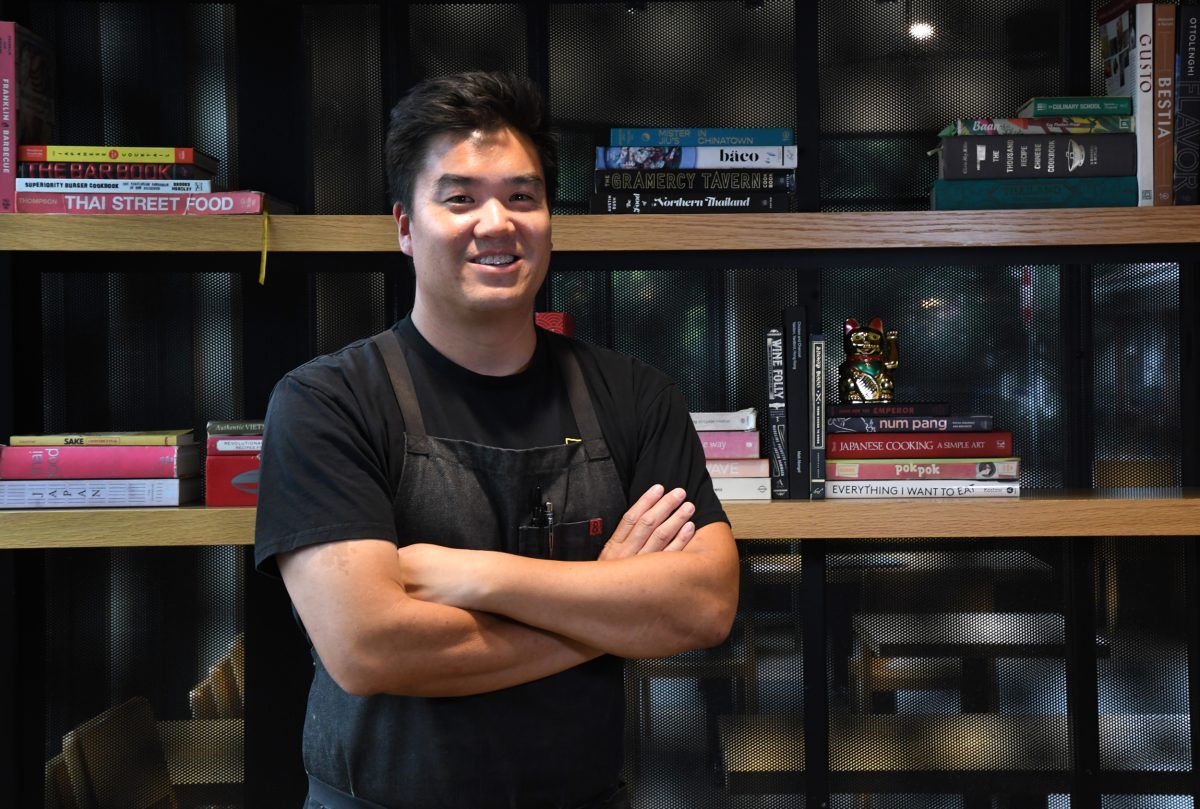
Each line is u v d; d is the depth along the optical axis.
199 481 1.93
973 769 2.12
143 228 1.80
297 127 2.10
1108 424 2.10
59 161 1.84
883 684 2.12
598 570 1.14
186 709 2.12
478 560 1.11
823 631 2.01
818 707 2.01
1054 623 2.11
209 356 2.13
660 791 2.13
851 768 2.12
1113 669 2.11
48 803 2.03
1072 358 2.10
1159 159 1.87
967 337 2.12
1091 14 2.08
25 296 1.99
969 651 2.11
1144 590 2.10
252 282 2.10
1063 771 2.11
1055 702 2.11
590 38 2.13
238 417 2.13
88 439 1.82
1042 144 1.88
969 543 2.12
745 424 1.91
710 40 2.13
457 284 1.14
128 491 1.82
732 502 1.86
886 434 1.92
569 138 2.13
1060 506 1.81
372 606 1.07
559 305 2.14
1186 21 1.87
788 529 1.82
